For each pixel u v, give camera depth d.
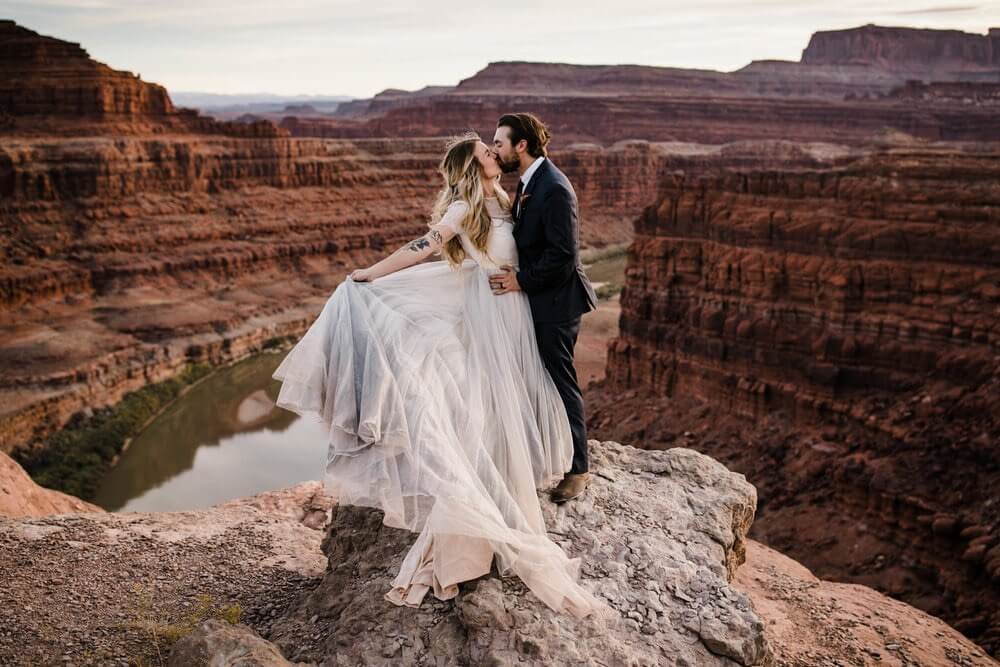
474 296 5.72
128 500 30.72
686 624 5.45
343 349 5.38
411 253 5.46
